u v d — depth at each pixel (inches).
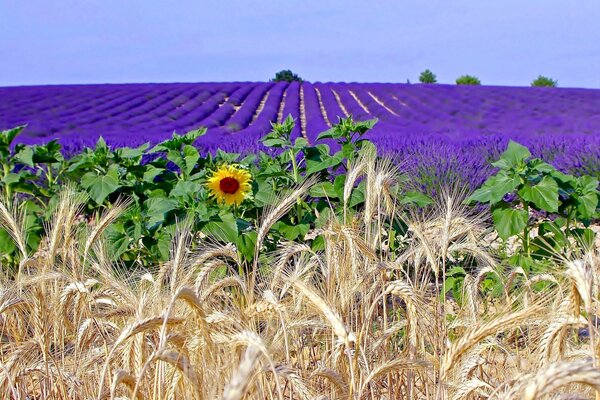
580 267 73.1
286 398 101.8
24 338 108.2
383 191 114.3
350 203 173.2
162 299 97.3
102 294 111.3
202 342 86.4
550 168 173.8
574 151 478.6
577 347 101.3
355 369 87.4
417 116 1087.6
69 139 657.0
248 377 54.1
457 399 85.0
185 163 198.7
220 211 168.7
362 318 98.5
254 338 69.7
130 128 1001.5
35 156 214.8
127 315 101.0
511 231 165.8
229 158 215.0
